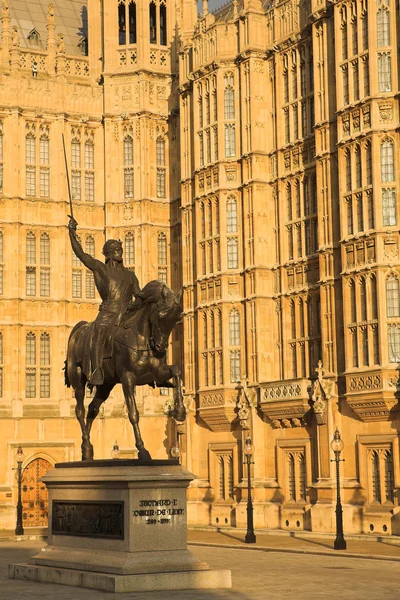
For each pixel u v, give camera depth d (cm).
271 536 6059
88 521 3409
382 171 5800
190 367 7188
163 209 7838
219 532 6506
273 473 6562
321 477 6050
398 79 5822
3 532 6988
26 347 7588
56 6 8888
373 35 5856
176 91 7825
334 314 6081
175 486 3269
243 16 6912
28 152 7769
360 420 5878
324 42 6262
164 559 3203
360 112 5922
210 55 7106
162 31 8050
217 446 6906
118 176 7844
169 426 7475
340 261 6097
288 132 6738
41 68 7919
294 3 6669
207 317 6994
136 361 3316
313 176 6481
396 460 5644
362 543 5362
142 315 3334
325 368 6119
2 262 7600
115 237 7806
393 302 5703
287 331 6594
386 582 3538
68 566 3400
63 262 7738
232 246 6912
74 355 3659
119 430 7506
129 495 3203
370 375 5697
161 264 7812
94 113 7938
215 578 3238
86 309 7794
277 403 6366
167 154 7888
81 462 3462
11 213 7625
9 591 3141
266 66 6894
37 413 7488
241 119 6906
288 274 6625
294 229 6612
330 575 3806
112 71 7900
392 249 5731
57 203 7769
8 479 7369
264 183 6806
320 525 5950
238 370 6800
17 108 7675
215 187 6994
